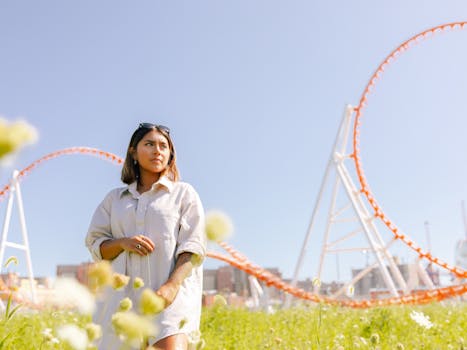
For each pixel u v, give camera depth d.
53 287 0.99
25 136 0.66
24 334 3.58
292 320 6.93
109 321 2.55
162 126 3.11
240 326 6.14
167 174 3.13
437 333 5.04
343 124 16.78
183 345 2.50
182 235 2.78
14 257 2.17
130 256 2.70
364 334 5.30
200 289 2.79
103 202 3.01
